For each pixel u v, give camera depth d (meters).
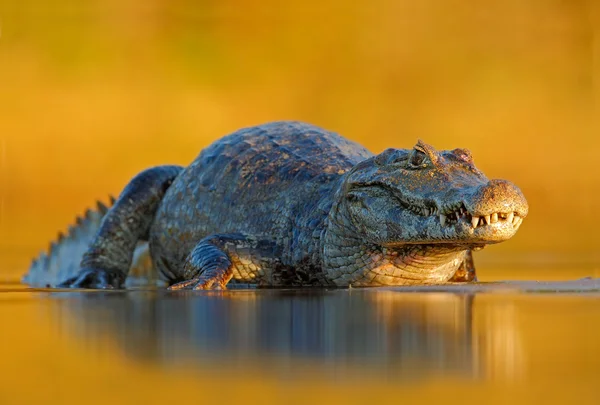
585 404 7.89
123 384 8.77
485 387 8.53
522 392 8.34
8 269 33.16
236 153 24.59
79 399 8.21
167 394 8.32
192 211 24.75
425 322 12.56
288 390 8.40
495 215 16.88
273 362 9.68
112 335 11.61
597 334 11.52
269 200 23.02
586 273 26.73
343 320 12.81
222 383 8.70
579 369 9.35
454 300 15.52
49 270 29.97
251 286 22.12
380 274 19.98
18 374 9.34
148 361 9.85
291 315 13.47
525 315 13.33
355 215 19.59
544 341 10.97
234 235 22.48
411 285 20.11
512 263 32.97
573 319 12.85
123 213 26.09
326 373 9.09
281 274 21.98
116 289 21.86
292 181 22.94
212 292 18.92
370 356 9.95
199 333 11.68
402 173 18.80
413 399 8.05
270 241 22.33
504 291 17.31
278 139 24.67
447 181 18.14
